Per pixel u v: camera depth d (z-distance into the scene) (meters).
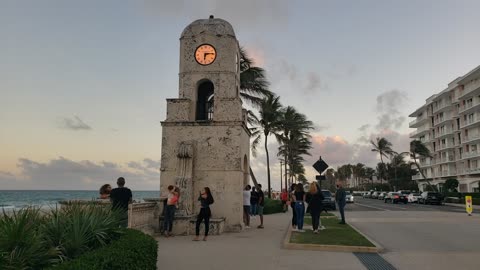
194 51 16.12
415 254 10.30
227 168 14.99
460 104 68.56
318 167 17.31
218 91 15.70
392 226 17.53
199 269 8.23
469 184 67.50
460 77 68.06
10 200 84.06
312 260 9.35
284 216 24.73
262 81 29.80
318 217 14.12
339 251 10.69
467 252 10.62
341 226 16.56
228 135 15.17
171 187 13.59
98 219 7.53
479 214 26.27
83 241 6.81
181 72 16.17
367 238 12.47
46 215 7.33
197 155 15.20
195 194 15.00
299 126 49.22
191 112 15.80
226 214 14.84
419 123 87.19
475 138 63.34
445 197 55.78
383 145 96.38
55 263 5.88
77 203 8.47
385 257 9.85
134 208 12.03
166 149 15.38
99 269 4.94
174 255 9.81
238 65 17.20
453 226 17.42
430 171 83.81
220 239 12.83
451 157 74.06
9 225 5.64
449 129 73.94
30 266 5.49
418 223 18.95
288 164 62.91
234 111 15.34
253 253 10.20
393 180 94.38
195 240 12.46
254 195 23.94
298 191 14.91
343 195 17.78
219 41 16.05
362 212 28.66
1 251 5.18
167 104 15.64
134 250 6.39
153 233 13.59
